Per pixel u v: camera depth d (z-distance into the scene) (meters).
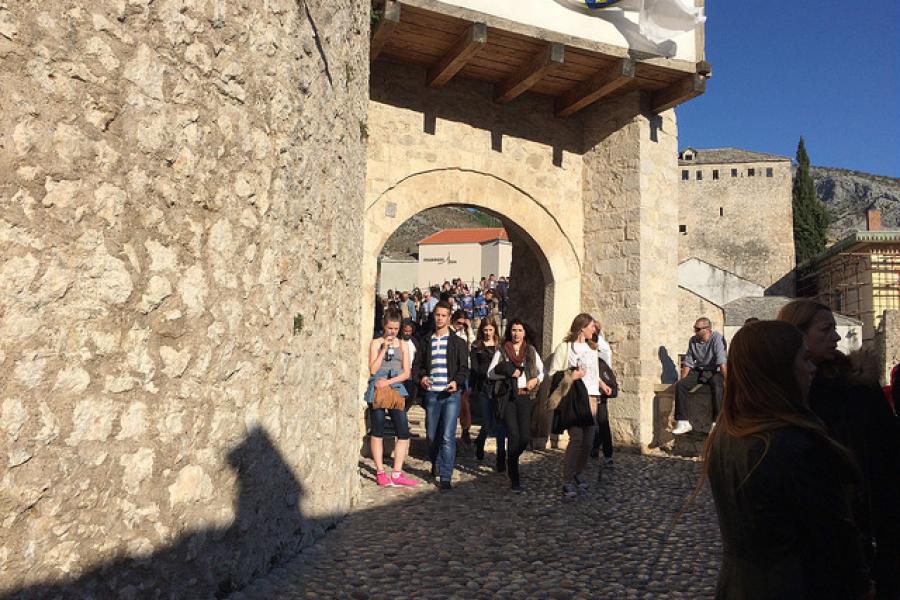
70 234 2.68
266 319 3.91
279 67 4.07
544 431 7.13
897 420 2.49
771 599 1.71
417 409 12.77
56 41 2.66
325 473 5.02
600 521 5.67
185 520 3.19
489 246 52.91
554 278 10.62
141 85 3.03
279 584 3.80
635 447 9.93
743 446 1.82
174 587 3.10
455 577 4.14
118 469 2.84
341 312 5.45
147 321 3.02
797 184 56.44
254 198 3.79
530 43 8.99
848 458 1.78
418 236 82.69
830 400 2.57
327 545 4.65
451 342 7.01
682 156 59.81
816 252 54.47
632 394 10.08
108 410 2.80
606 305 10.50
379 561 4.37
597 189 10.79
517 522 5.55
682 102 10.18
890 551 2.34
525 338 7.14
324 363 4.95
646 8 9.12
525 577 4.18
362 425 9.06
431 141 9.88
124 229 2.92
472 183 10.15
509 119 10.49
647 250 10.30
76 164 2.71
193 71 3.33
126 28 2.97
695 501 6.52
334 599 3.65
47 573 2.51
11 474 2.41
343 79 5.46
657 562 4.57
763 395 1.86
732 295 42.78
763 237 55.19
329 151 5.07
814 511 1.69
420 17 8.40
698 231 56.41
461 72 9.98
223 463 3.48
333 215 5.17
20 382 2.46
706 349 9.48
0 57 2.46
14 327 2.46
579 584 4.07
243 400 3.67
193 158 3.31
